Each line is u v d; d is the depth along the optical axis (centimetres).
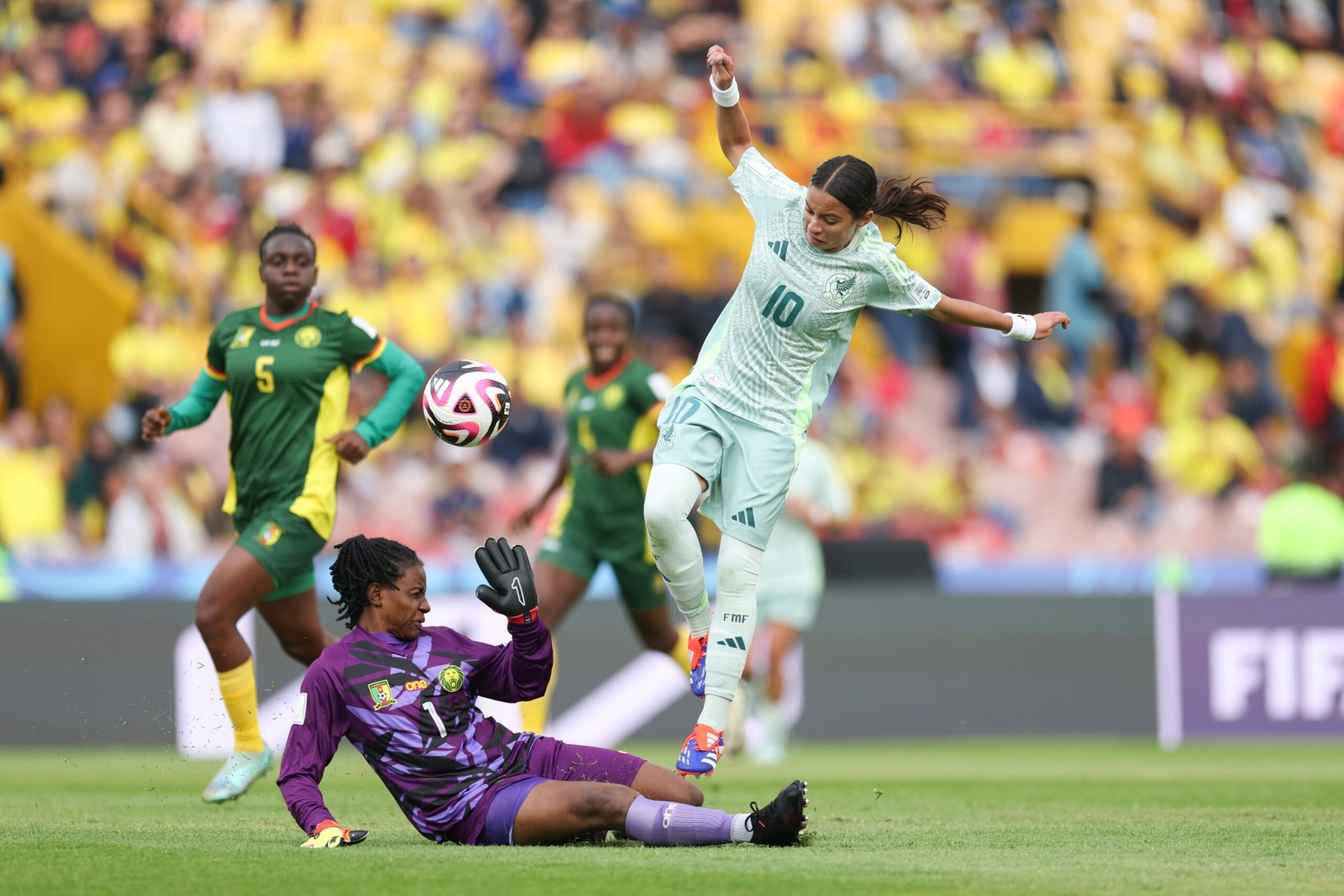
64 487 5125
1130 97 6825
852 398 5834
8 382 5544
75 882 1409
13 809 2303
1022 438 5853
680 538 1956
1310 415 6216
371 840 1738
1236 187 6725
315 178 6197
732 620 1959
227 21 6469
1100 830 1991
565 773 1723
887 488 5684
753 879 1406
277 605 2455
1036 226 6344
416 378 2473
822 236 1908
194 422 2523
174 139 6203
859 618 4272
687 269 6197
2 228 5606
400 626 1681
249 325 2438
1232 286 6469
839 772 3344
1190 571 5122
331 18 6550
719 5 6738
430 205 6162
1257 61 7088
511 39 6606
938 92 6712
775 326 1955
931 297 1970
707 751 1925
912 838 1861
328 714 1675
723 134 2036
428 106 6391
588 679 4003
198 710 3841
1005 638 4331
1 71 6247
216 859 1554
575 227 6141
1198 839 1866
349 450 2394
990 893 1358
